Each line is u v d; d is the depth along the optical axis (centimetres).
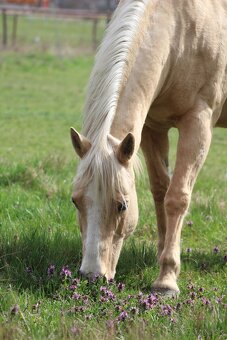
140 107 973
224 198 1556
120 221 900
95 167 872
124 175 885
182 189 1040
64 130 2558
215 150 2383
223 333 804
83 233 895
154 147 1188
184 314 858
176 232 1040
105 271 883
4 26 4934
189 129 1062
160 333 787
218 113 1122
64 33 6047
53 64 4366
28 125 2619
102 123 909
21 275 993
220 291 988
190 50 1057
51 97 3322
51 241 1130
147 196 1526
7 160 1839
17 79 3809
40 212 1320
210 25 1079
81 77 4012
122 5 1040
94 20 5272
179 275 1103
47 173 1680
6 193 1471
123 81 960
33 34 5856
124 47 970
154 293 970
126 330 793
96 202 876
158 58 1008
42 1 7031
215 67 1082
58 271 1023
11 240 1120
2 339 755
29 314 844
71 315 853
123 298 932
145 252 1141
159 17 1035
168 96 1067
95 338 760
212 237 1315
